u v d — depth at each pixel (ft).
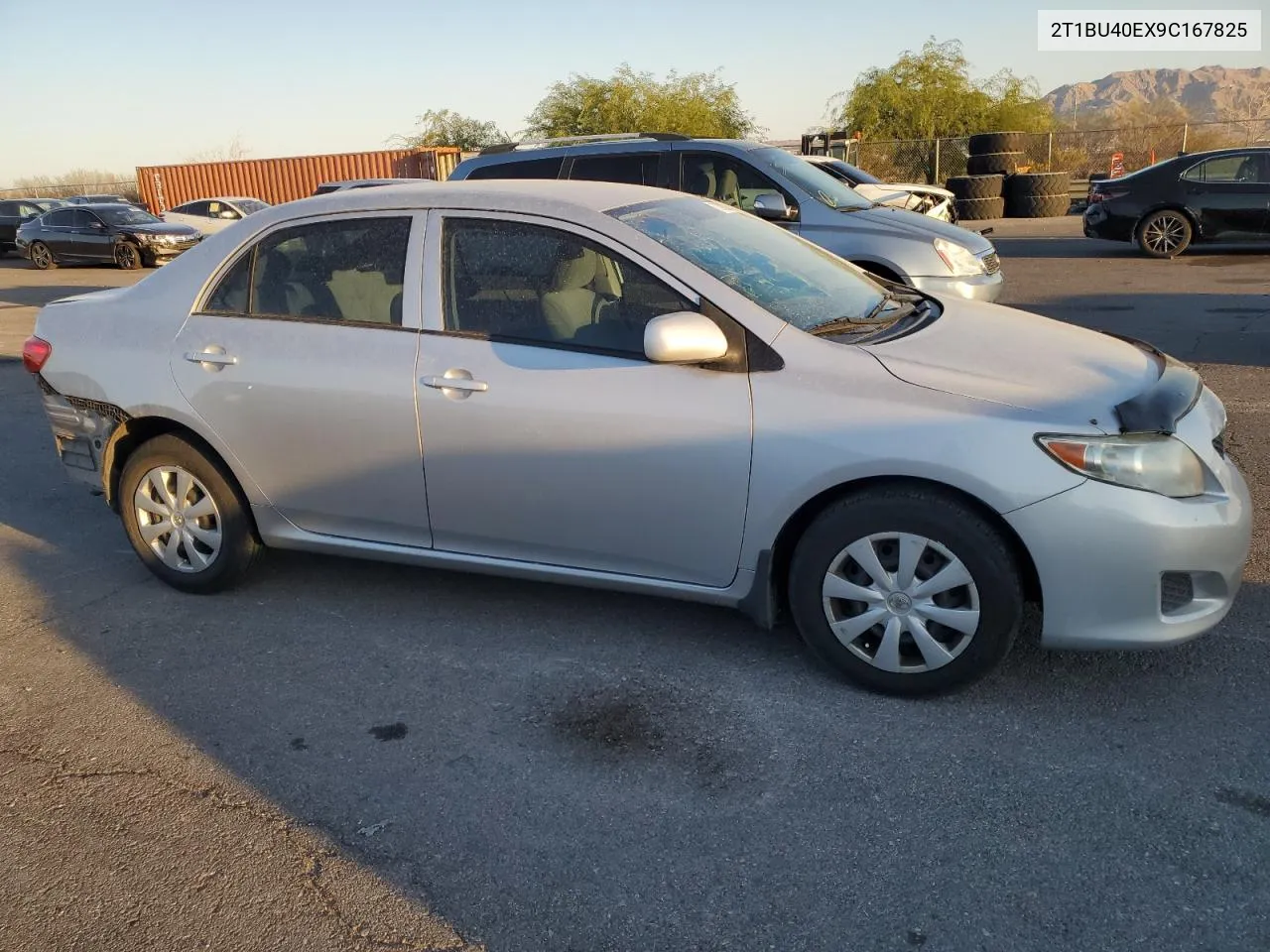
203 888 8.96
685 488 11.53
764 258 13.15
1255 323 31.96
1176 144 102.63
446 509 12.96
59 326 15.26
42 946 8.36
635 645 13.00
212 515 14.52
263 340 13.66
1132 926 8.00
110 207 77.00
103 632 14.03
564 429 11.90
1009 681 11.61
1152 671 11.69
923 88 118.42
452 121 150.82
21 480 21.21
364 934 8.34
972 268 26.84
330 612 14.38
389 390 12.76
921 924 8.14
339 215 13.52
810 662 12.32
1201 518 10.19
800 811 9.59
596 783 10.18
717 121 126.82
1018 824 9.24
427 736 11.18
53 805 10.20
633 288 11.91
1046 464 10.10
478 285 12.63
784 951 7.96
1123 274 45.39
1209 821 9.15
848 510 10.95
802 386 11.03
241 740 11.25
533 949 8.11
